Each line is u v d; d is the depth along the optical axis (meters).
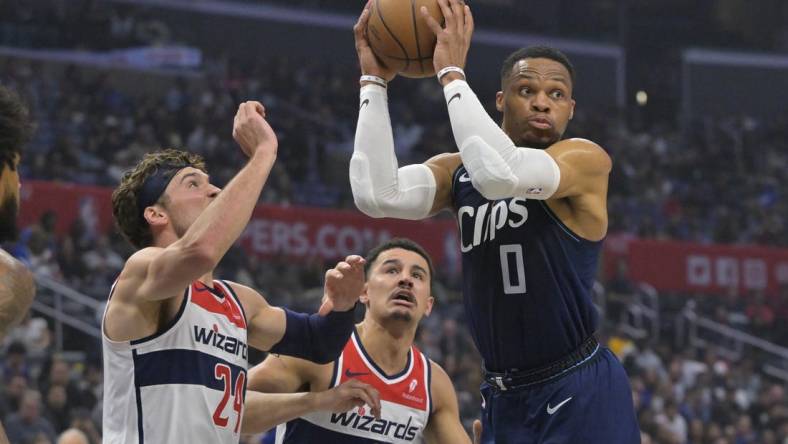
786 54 30.56
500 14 28.44
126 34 23.98
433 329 15.77
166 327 3.92
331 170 22.14
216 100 22.73
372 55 3.99
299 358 4.51
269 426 4.61
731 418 15.62
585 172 3.78
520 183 3.62
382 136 3.95
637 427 3.94
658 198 23.30
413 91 25.55
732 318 19.36
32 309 13.30
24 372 11.72
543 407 3.86
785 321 19.72
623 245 19.05
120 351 3.92
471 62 28.05
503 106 4.03
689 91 29.89
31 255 14.09
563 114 3.94
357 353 5.04
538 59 3.95
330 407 4.58
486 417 4.05
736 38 30.42
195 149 20.58
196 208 4.19
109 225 15.80
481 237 3.93
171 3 25.41
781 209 24.42
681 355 17.61
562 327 3.86
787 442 15.56
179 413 3.89
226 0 25.97
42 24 23.05
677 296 19.41
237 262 16.19
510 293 3.86
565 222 3.85
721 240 22.39
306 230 17.31
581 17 29.45
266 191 19.17
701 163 26.09
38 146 19.16
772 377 18.28
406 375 5.10
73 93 21.14
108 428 4.01
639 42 29.88
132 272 3.89
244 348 4.18
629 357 15.88
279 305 15.47
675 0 30.03
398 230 17.81
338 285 4.38
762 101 30.36
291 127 22.27
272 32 26.48
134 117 20.73
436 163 4.12
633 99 29.44
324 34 27.05
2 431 3.13
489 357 3.99
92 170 18.61
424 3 3.86
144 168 4.24
